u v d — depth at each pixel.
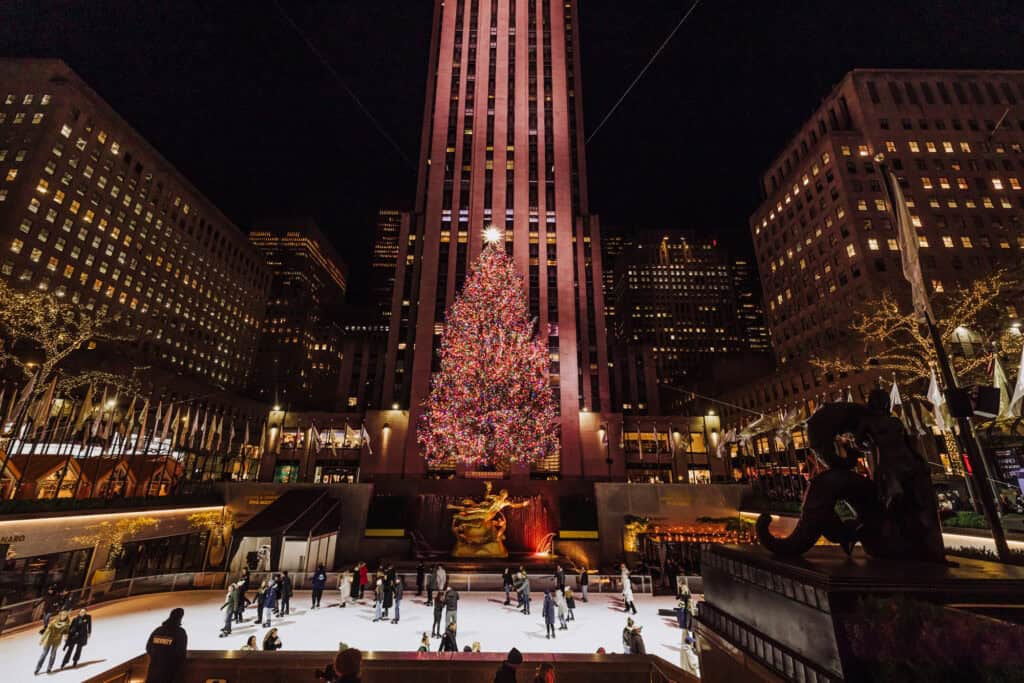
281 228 169.50
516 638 16.84
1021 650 2.37
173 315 95.25
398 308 56.12
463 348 40.69
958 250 60.44
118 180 82.69
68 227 73.19
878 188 65.62
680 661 14.71
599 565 35.03
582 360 52.94
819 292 70.12
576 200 60.12
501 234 54.84
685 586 17.56
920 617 2.58
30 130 71.31
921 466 3.72
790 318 77.00
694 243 169.50
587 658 8.58
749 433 52.12
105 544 28.09
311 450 54.56
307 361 147.88
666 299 161.62
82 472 34.41
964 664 2.44
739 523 36.03
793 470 60.16
